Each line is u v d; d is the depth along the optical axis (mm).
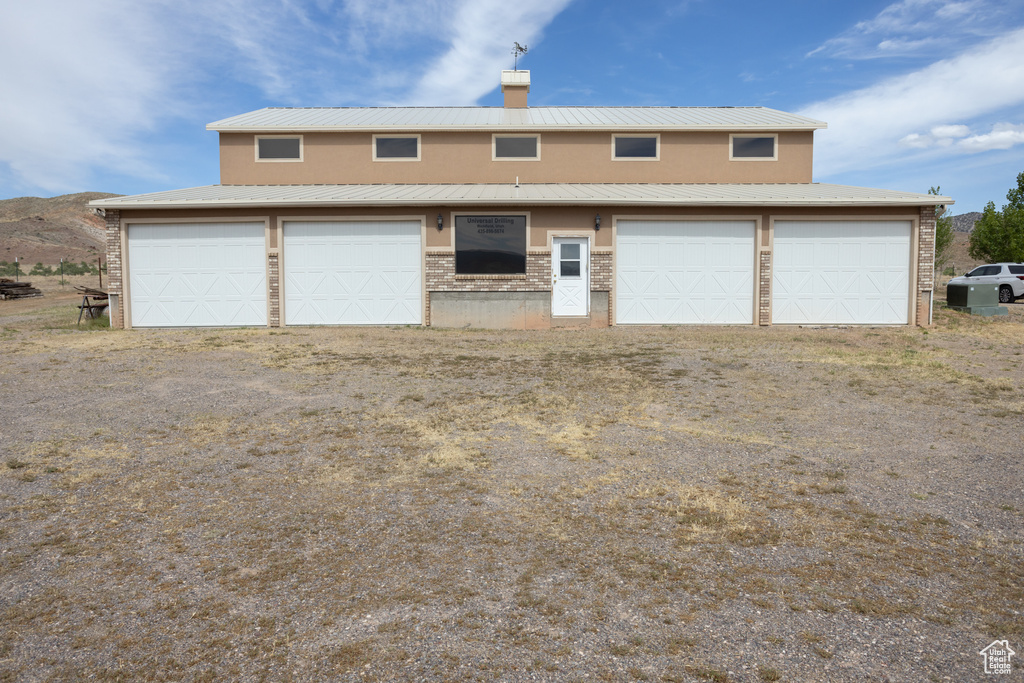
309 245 16156
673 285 16391
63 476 5734
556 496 5363
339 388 9133
